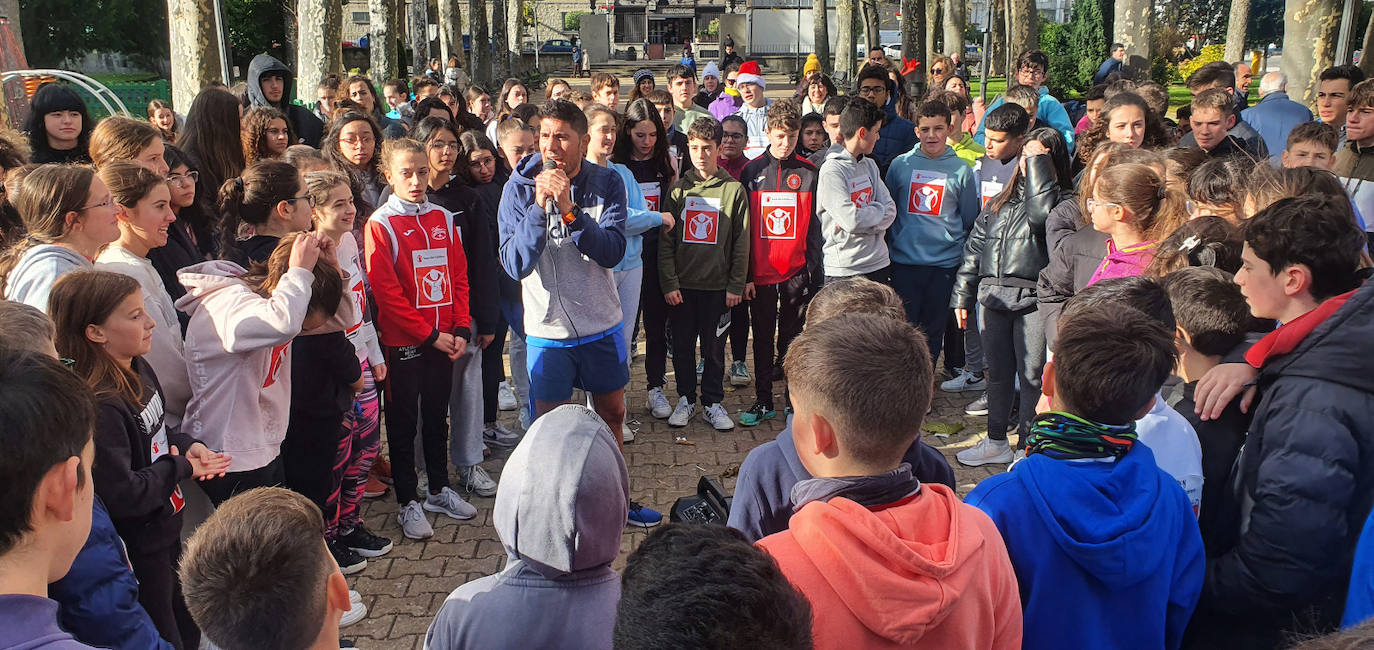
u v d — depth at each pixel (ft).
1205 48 130.72
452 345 14.73
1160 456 7.49
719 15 181.06
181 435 10.49
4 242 12.51
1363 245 7.54
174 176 12.78
